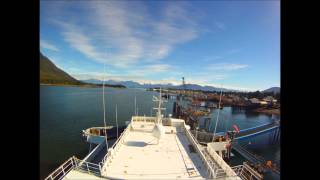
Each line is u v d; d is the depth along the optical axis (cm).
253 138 4384
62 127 4997
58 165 2797
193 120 5403
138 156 1529
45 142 3762
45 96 12088
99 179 1172
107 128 3222
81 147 3550
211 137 3055
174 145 1795
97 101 10869
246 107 10025
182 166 1391
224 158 2703
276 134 4388
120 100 12200
